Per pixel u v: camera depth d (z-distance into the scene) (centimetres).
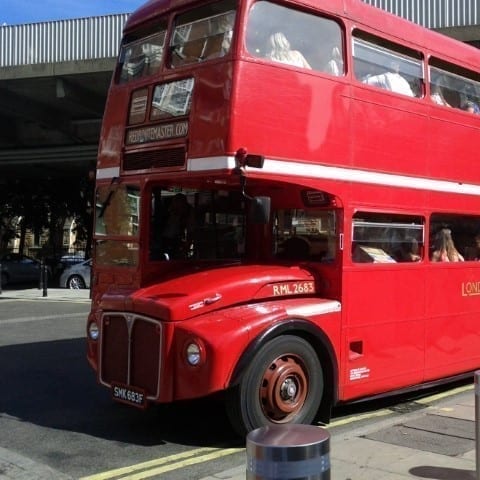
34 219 3925
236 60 589
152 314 597
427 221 766
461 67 832
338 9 680
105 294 684
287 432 328
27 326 1454
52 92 2470
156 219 695
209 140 599
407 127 741
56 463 561
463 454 541
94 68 2208
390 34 734
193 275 653
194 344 564
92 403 775
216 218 744
